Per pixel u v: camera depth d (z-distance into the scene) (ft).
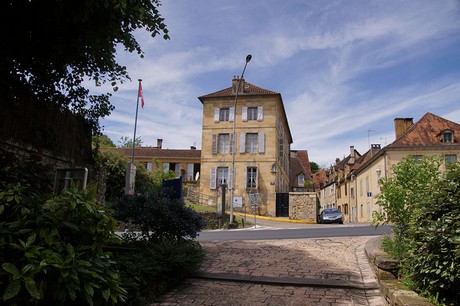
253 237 41.11
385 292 16.90
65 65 24.08
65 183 21.54
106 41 22.57
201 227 27.63
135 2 20.35
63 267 11.43
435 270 13.47
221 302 18.21
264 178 102.22
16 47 22.12
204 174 105.40
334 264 24.70
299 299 18.25
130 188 30.96
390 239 23.47
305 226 65.57
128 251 23.03
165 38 21.33
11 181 21.67
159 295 19.38
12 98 22.63
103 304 13.55
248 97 106.42
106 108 30.66
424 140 106.01
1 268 11.41
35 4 19.51
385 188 22.02
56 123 26.68
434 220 14.82
